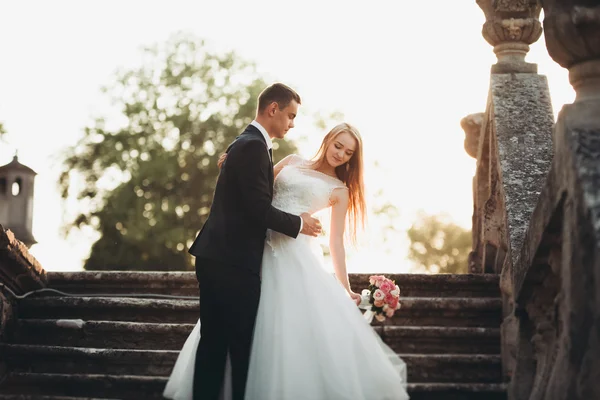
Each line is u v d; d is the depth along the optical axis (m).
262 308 5.18
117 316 6.71
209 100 34.22
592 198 3.77
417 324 6.51
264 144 5.16
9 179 12.02
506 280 5.94
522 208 6.03
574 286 3.91
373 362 5.11
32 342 6.64
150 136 33.69
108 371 6.22
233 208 5.12
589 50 4.25
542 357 4.81
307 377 4.99
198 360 5.04
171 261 30.92
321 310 5.13
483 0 7.12
